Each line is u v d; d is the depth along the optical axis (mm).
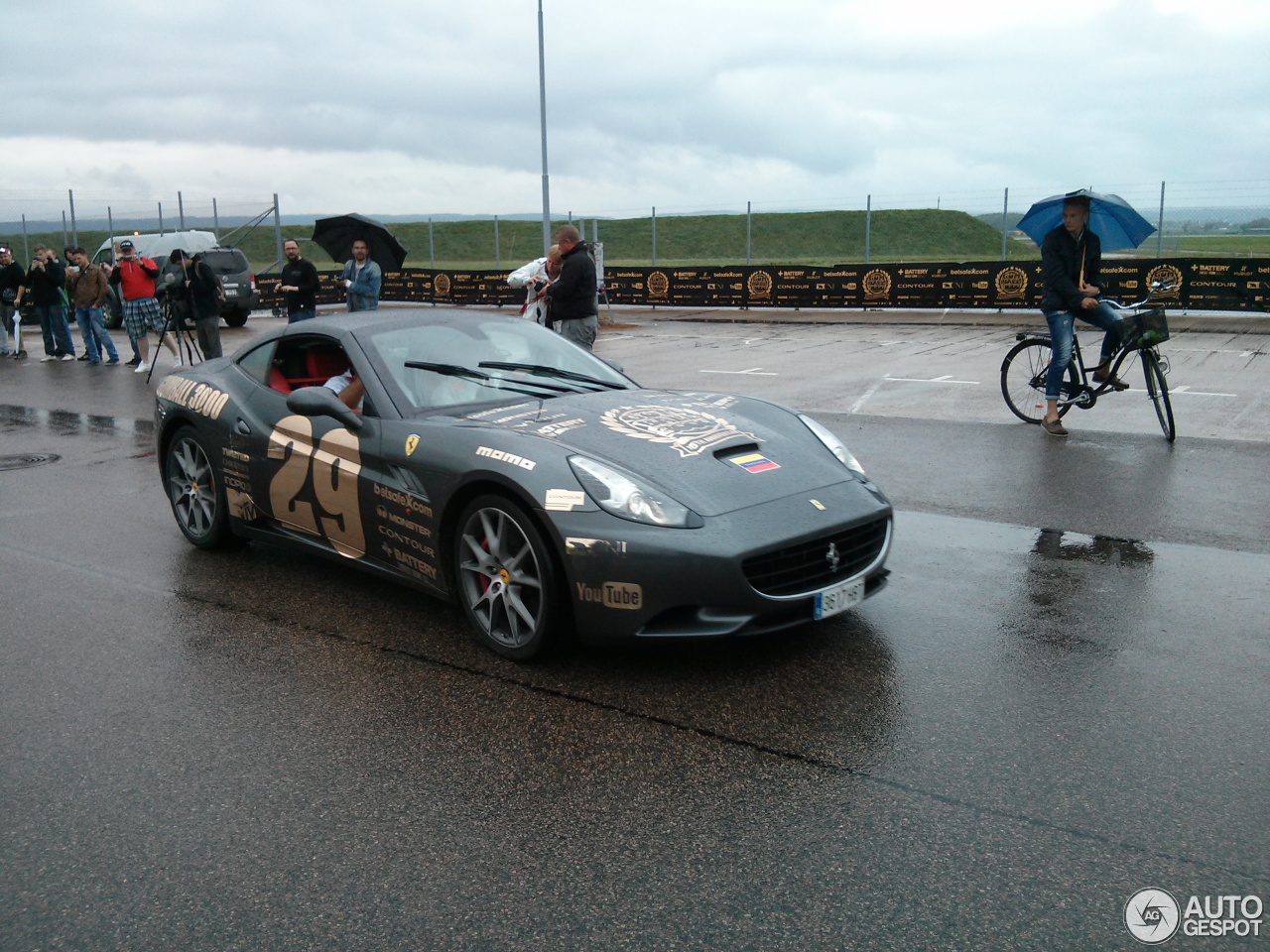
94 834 2668
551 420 3898
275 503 4605
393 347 4387
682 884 2377
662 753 3008
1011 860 2438
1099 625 3924
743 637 3512
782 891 2342
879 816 2641
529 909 2301
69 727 3293
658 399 4285
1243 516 5344
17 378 12852
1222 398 9227
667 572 3270
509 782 2861
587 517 3367
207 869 2500
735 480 3566
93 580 4805
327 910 2324
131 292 12664
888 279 19844
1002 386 8133
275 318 22500
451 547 3850
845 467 3912
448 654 3801
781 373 11648
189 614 4312
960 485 6109
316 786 2871
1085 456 6797
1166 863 2414
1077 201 7184
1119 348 7266
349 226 11078
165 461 5363
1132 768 2857
